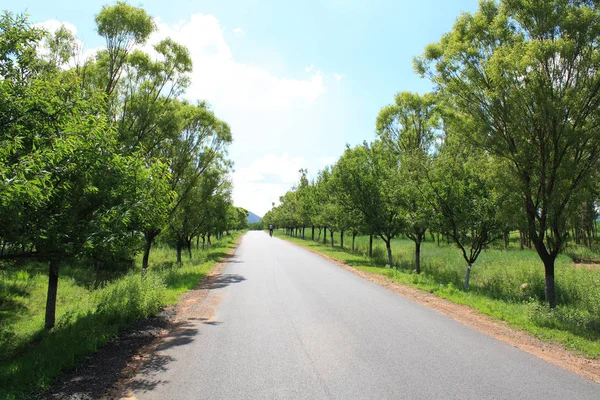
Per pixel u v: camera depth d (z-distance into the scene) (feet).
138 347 19.56
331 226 109.09
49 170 18.28
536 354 18.66
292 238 189.67
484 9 32.07
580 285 39.19
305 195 148.87
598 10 26.89
